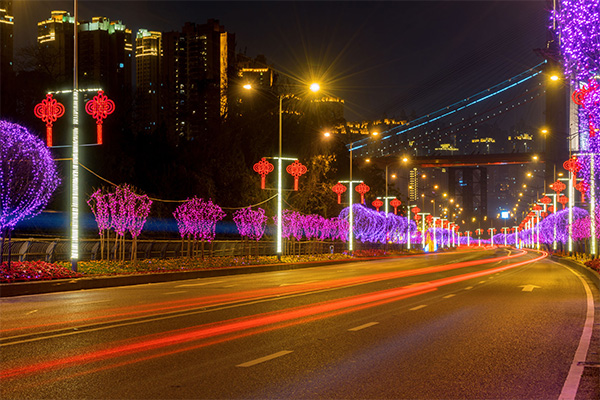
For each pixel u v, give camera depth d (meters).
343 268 42.97
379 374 8.59
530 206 152.62
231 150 59.84
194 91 86.88
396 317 14.88
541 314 15.59
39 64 65.19
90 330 12.53
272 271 38.09
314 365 9.17
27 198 27.72
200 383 8.00
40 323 13.58
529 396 7.48
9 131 27.69
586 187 39.94
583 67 21.14
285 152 66.38
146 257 41.91
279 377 8.37
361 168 98.69
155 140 60.41
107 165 49.41
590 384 8.09
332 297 20.11
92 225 43.34
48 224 40.84
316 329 12.84
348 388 7.79
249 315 15.15
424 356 9.92
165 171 53.16
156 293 21.70
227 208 53.09
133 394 7.44
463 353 10.20
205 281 28.36
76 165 26.44
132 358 9.62
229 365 9.12
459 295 21.02
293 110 70.38
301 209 64.56
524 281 28.48
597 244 41.12
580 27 20.28
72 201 26.36
